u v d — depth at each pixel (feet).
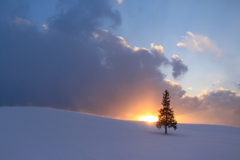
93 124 131.95
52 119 124.77
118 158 49.11
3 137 65.62
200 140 104.37
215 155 64.03
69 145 62.49
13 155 46.29
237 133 180.86
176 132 150.10
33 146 56.90
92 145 65.41
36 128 88.17
